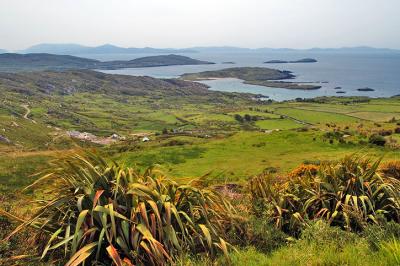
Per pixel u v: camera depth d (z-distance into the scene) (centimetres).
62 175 717
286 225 897
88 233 629
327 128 8144
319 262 603
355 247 672
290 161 4891
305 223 830
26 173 3259
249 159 5400
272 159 5231
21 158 4062
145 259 613
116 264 563
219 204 799
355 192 910
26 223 653
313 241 727
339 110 19262
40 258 626
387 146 5772
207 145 6662
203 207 730
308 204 897
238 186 1723
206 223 713
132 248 632
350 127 8238
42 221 704
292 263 618
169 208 657
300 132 7088
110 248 577
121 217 624
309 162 4594
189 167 4791
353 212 835
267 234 795
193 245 662
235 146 6550
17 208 859
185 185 748
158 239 656
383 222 788
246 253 691
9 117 19188
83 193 689
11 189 2470
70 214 667
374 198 910
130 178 707
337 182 936
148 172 777
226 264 638
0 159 3956
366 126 8294
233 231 783
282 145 6469
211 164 5022
